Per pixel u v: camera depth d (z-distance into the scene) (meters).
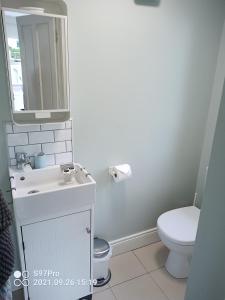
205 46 1.82
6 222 0.65
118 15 1.45
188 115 1.97
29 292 1.38
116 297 1.66
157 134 1.89
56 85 1.39
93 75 1.50
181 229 1.69
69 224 1.33
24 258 1.28
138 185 1.96
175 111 1.90
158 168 2.01
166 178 2.09
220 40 1.87
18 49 1.24
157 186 2.07
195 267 0.86
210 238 0.77
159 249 2.13
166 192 2.14
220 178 0.70
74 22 1.35
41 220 1.24
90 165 1.70
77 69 1.44
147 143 1.87
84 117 1.56
